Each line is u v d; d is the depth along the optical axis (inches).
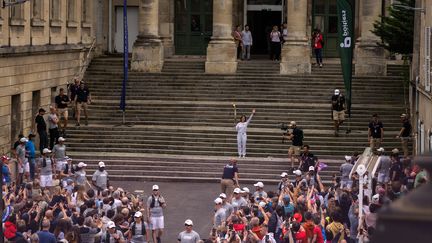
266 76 2134.6
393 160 1347.2
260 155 1798.7
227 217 1103.6
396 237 101.3
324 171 1691.7
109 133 1867.6
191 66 2193.7
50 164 1435.8
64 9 2053.4
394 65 2207.2
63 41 2047.2
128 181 1702.8
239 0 2536.9
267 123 1935.3
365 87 2091.5
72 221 995.9
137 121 1953.7
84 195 1143.0
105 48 2460.6
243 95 2082.9
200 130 1861.5
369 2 2164.1
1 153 1673.2
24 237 881.5
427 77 1499.8
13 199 1053.2
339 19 1844.2
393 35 1955.0
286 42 2155.5
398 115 1945.1
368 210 1029.8
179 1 2488.9
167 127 1900.8
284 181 1266.0
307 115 1947.6
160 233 1154.7
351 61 1851.6
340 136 1834.4
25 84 1801.2
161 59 2183.8
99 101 2003.0
